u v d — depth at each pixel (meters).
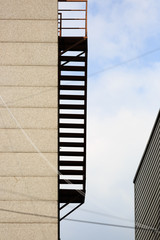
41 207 17.88
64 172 22.66
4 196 17.97
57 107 19.31
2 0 20.78
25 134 18.86
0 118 19.06
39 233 17.52
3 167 18.38
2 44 20.11
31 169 18.39
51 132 18.94
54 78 19.67
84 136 22.19
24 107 19.27
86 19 22.55
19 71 19.75
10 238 17.41
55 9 20.78
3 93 19.41
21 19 20.53
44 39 20.25
